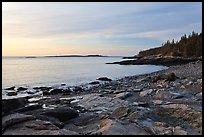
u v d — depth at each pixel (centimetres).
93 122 1059
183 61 7488
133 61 9200
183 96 1625
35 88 3058
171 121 1080
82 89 2694
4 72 5738
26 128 859
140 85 2466
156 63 8300
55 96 2270
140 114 1120
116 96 1820
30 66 8644
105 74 5116
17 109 1133
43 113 1122
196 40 9269
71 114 1164
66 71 6091
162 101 1523
